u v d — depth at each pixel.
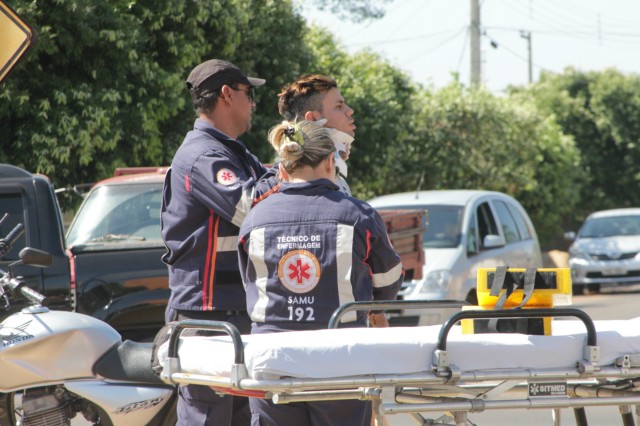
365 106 56.16
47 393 14.16
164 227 12.88
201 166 12.40
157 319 19.98
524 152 82.62
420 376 9.41
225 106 13.02
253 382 9.09
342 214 10.46
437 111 74.62
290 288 10.46
